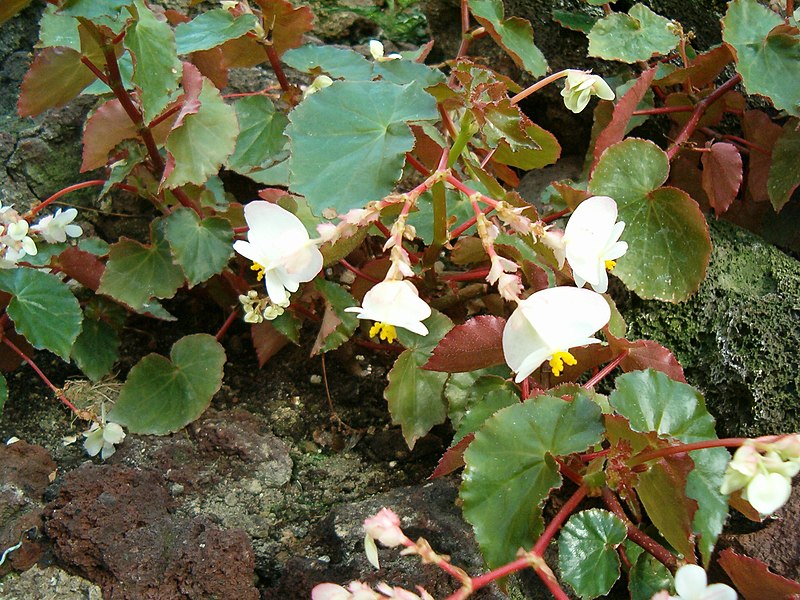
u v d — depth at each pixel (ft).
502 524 0.79
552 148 1.02
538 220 0.85
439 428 1.15
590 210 0.80
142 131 1.12
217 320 1.31
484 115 0.89
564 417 0.81
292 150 0.92
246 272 1.24
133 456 1.06
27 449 1.05
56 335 1.06
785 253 1.27
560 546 0.80
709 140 1.29
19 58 1.50
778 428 1.08
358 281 1.14
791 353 1.09
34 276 1.07
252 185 1.42
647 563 0.88
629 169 1.08
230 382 1.23
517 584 0.95
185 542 0.93
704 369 1.12
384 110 0.93
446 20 1.63
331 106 0.94
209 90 1.09
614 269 1.08
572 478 0.89
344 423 1.18
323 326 1.07
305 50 1.28
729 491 0.65
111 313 1.18
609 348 0.98
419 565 0.91
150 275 1.13
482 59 1.56
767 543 0.94
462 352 0.91
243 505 1.04
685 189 1.31
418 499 0.99
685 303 1.14
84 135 1.13
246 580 0.92
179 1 1.60
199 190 1.19
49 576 0.92
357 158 0.90
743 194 1.36
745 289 1.14
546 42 1.47
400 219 0.75
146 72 1.00
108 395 1.18
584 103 0.92
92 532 0.92
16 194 1.37
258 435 1.12
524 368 0.71
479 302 1.26
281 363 1.25
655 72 1.16
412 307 0.71
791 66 1.17
